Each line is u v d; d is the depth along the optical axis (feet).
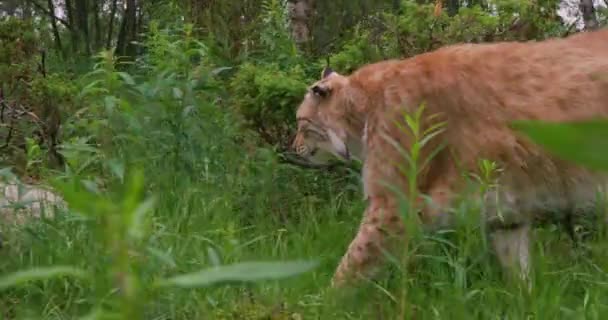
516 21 34.40
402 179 21.44
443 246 20.58
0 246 22.29
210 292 18.06
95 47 108.88
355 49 34.37
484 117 21.40
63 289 19.45
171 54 35.47
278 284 18.44
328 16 59.31
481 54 22.29
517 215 21.59
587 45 21.74
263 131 31.01
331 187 29.76
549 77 21.29
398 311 17.70
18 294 19.98
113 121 28.96
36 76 42.29
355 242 21.48
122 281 5.52
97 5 113.80
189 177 29.58
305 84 30.40
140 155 29.60
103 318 6.44
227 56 42.06
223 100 34.60
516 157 20.97
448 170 21.72
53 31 103.71
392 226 20.98
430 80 22.07
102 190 24.86
